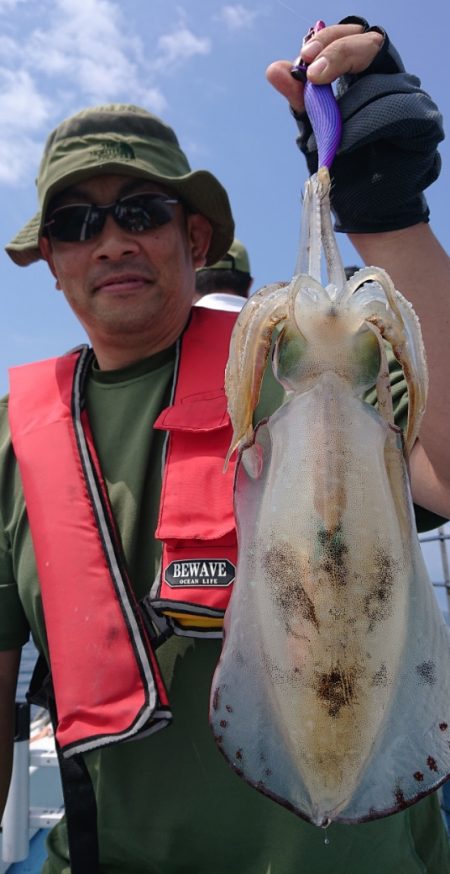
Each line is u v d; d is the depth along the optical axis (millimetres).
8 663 793
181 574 665
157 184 785
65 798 673
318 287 491
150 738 681
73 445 777
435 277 595
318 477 474
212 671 677
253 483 494
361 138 550
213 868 649
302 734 477
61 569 715
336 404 483
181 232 808
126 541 733
